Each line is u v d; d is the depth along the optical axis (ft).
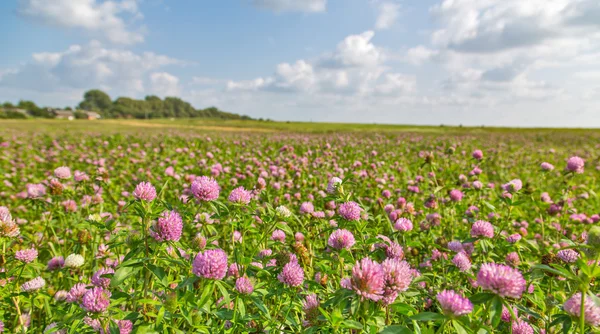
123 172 4.99
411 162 7.01
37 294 1.52
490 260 1.76
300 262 1.65
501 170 6.16
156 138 11.08
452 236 2.38
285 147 5.64
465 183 3.27
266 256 1.44
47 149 8.59
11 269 1.70
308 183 4.04
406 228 1.76
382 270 1.01
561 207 2.89
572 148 11.90
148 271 1.08
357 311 0.94
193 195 1.49
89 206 2.60
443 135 17.46
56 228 2.76
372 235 1.80
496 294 0.89
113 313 1.11
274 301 1.45
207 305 1.13
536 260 2.25
